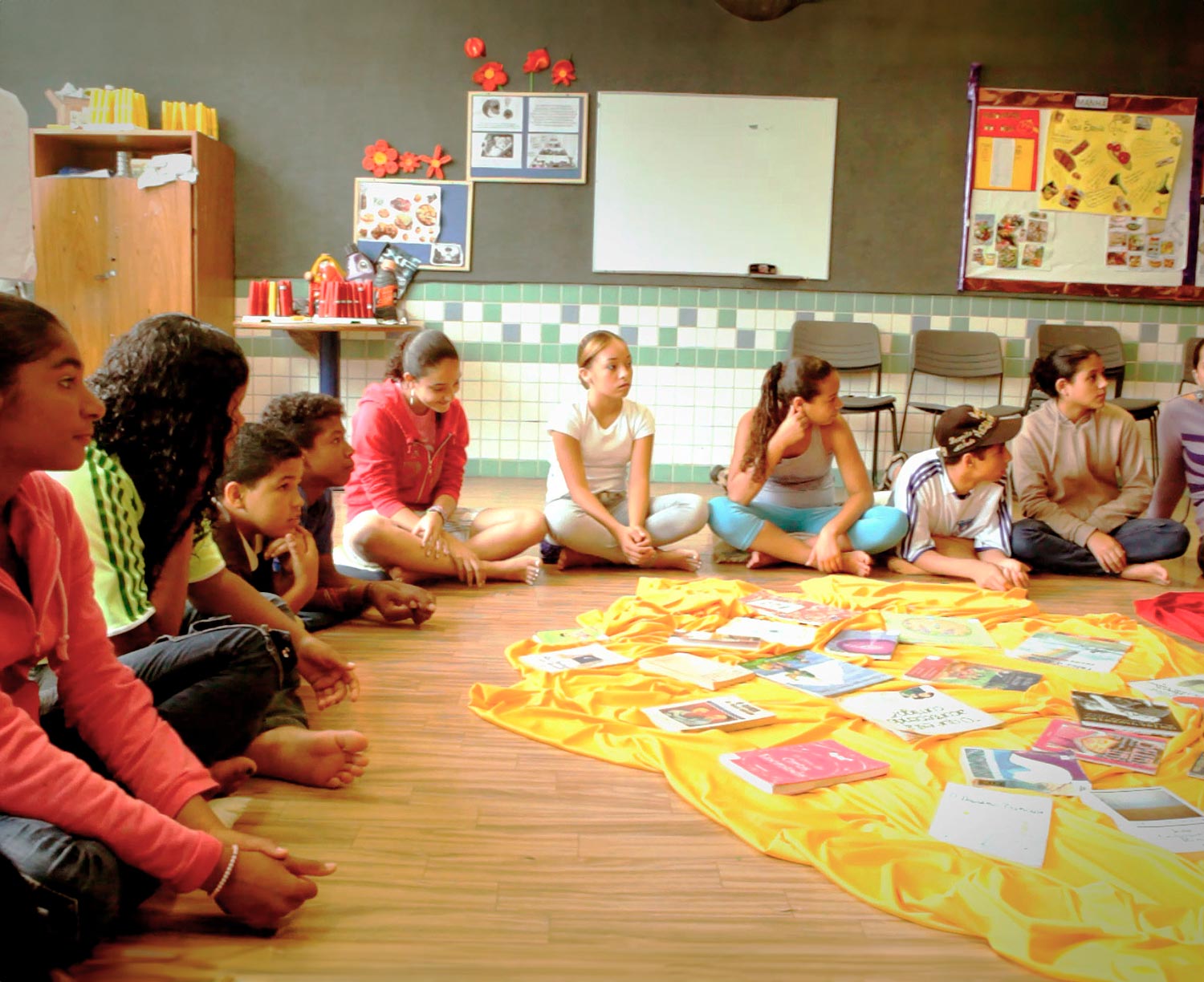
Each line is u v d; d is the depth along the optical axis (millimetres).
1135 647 2703
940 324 6070
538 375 6113
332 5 5875
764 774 1768
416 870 1502
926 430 6164
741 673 2336
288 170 5949
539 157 5945
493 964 1270
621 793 1783
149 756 1323
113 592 1588
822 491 3918
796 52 5898
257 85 5906
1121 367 6000
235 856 1265
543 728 2047
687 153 5941
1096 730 2025
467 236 5996
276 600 2174
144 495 1636
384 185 5961
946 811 1655
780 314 6062
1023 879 1452
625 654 2521
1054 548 3721
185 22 5867
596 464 3734
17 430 1150
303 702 2215
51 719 1430
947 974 1268
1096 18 5898
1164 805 1688
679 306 6051
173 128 5770
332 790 1771
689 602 3008
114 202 5520
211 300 5742
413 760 1910
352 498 3389
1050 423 3836
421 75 5906
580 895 1442
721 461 6188
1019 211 5992
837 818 1649
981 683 2324
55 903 1125
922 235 6012
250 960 1264
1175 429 3758
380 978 1234
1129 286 6043
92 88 5773
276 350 6129
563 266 6020
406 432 3355
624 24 5875
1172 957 1271
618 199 5969
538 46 5887
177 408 1611
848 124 5941
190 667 1572
